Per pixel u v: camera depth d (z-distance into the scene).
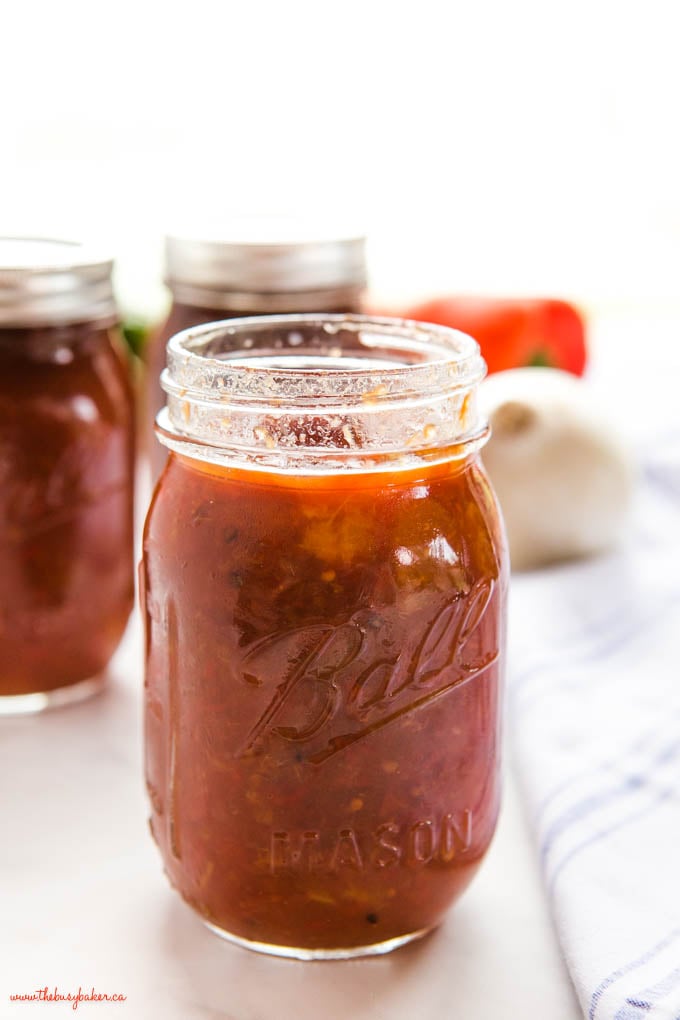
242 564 0.47
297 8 1.09
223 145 1.12
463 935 0.51
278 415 0.47
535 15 1.10
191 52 1.09
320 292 0.62
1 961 0.50
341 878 0.48
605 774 0.55
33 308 0.57
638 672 0.61
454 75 1.12
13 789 0.57
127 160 1.11
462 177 1.15
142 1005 0.49
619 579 0.69
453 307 0.84
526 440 0.70
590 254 1.15
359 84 1.12
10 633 0.59
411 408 0.47
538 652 0.62
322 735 0.48
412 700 0.48
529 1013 0.49
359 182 1.14
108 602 0.61
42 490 0.58
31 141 1.09
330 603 0.47
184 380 0.48
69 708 0.61
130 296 0.81
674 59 1.09
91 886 0.53
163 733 0.50
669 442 0.80
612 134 1.13
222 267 0.61
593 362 0.98
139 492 0.74
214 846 0.49
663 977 0.48
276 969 0.50
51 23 1.06
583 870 0.51
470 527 0.49
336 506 0.47
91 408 0.59
